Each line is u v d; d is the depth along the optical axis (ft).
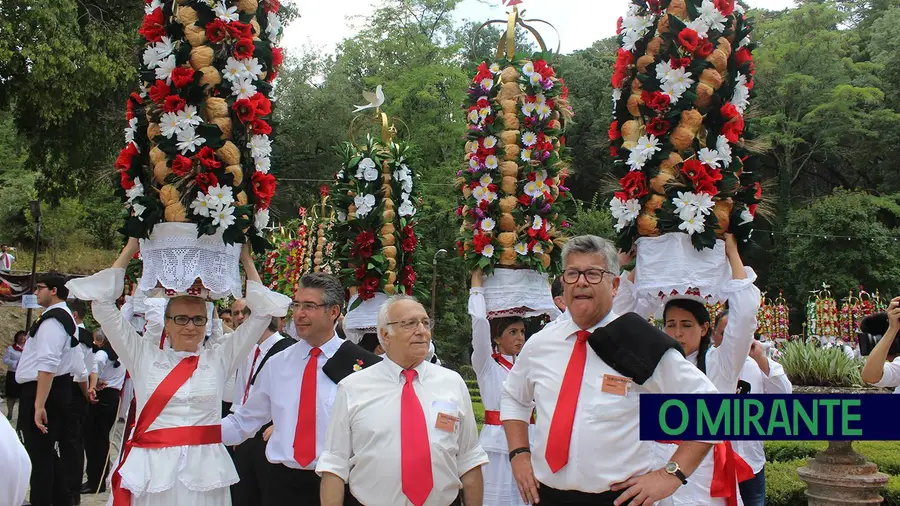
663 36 14.58
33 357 23.12
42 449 23.27
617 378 11.03
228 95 14.11
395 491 12.02
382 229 23.90
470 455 12.99
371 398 12.50
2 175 111.96
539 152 20.52
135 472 13.30
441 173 89.61
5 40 45.68
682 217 13.83
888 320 16.19
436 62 103.96
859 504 18.78
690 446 10.79
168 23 14.11
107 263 101.91
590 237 11.74
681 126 14.30
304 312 15.83
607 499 10.96
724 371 14.20
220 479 13.78
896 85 142.82
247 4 14.61
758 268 108.47
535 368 11.88
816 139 133.69
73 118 56.75
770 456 27.32
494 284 20.17
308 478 15.46
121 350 13.98
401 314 12.63
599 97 133.08
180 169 13.43
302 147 104.06
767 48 137.90
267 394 16.07
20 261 96.27
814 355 32.86
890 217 133.08
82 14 53.21
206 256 13.70
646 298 14.76
